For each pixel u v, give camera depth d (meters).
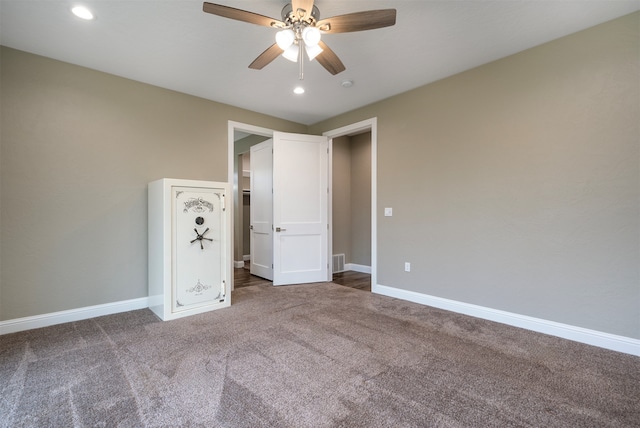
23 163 2.72
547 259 2.65
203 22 2.36
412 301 3.63
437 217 3.41
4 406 1.64
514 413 1.60
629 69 2.27
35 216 2.78
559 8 2.19
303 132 5.05
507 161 2.88
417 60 2.95
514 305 2.84
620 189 2.31
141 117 3.38
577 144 2.49
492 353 2.28
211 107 3.94
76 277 2.99
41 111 2.81
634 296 2.26
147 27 2.41
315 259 4.72
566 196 2.55
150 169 3.44
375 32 2.48
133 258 3.33
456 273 3.25
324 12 2.25
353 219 5.94
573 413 1.61
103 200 3.14
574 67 2.50
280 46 2.02
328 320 2.99
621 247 2.31
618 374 1.99
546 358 2.21
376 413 1.60
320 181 4.76
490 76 2.98
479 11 2.22
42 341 2.48
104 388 1.81
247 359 2.18
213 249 3.30
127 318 3.04
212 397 1.73
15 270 2.69
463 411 1.62
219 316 3.10
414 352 2.30
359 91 3.69
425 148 3.51
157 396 1.74
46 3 2.11
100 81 3.12
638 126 2.24
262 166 5.03
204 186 3.23
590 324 2.44
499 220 2.93
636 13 2.23
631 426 1.51
